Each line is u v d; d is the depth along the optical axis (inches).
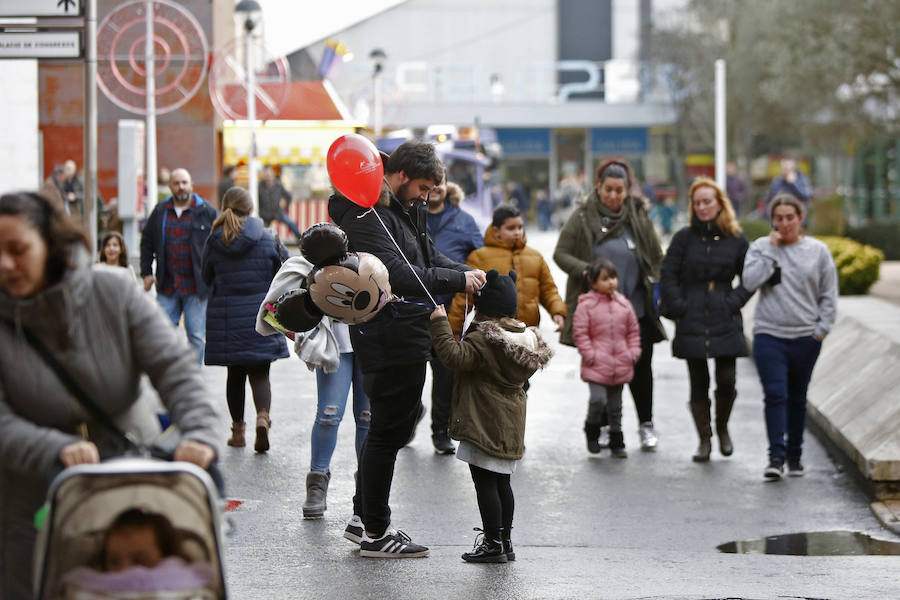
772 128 4183.1
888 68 2546.8
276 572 570.6
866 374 986.1
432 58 5890.8
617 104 5295.3
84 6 1011.9
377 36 5856.3
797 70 2659.9
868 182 4274.1
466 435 578.2
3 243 316.5
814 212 2915.8
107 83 2022.6
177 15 2014.0
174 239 1066.7
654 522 711.7
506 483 599.2
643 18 5561.0
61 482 306.8
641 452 918.4
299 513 699.4
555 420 1041.5
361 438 685.9
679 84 4899.1
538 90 5565.9
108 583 305.6
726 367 887.1
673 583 559.5
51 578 308.3
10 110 1740.9
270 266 860.0
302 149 2546.8
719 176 2605.8
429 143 571.8
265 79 2223.2
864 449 785.6
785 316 839.1
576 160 5556.1
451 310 816.9
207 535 315.3
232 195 859.4
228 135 2527.1
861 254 1711.4
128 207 1603.1
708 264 873.5
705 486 809.5
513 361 572.4
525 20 5925.2
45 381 327.6
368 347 560.4
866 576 576.4
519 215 857.5
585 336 883.4
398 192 568.4
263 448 869.2
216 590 316.8
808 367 846.5
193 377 339.0
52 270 326.3
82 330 329.4
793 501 772.0
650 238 913.5
